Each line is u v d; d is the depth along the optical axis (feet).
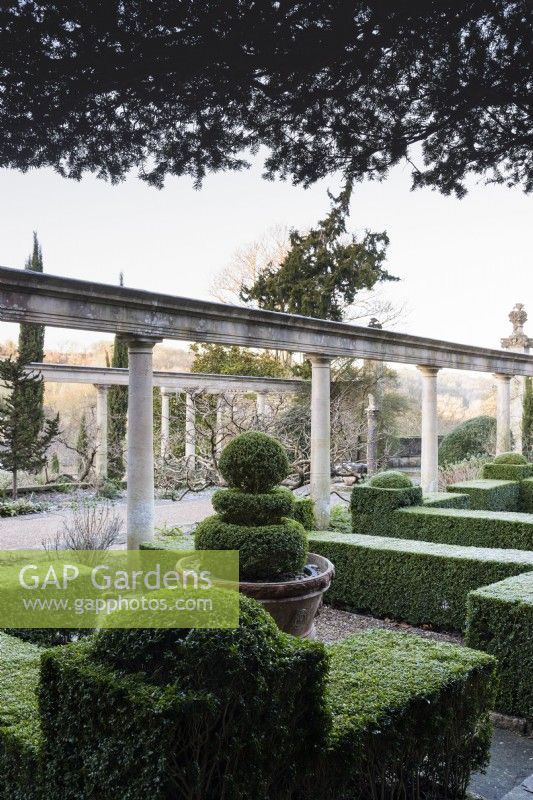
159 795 6.70
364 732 8.87
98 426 55.93
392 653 11.43
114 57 10.20
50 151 11.84
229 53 10.46
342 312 77.87
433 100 12.00
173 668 7.38
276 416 44.60
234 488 18.39
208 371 75.20
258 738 7.52
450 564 21.65
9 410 48.83
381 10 10.04
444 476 53.93
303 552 17.47
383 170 13.96
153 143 12.67
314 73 11.30
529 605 15.17
